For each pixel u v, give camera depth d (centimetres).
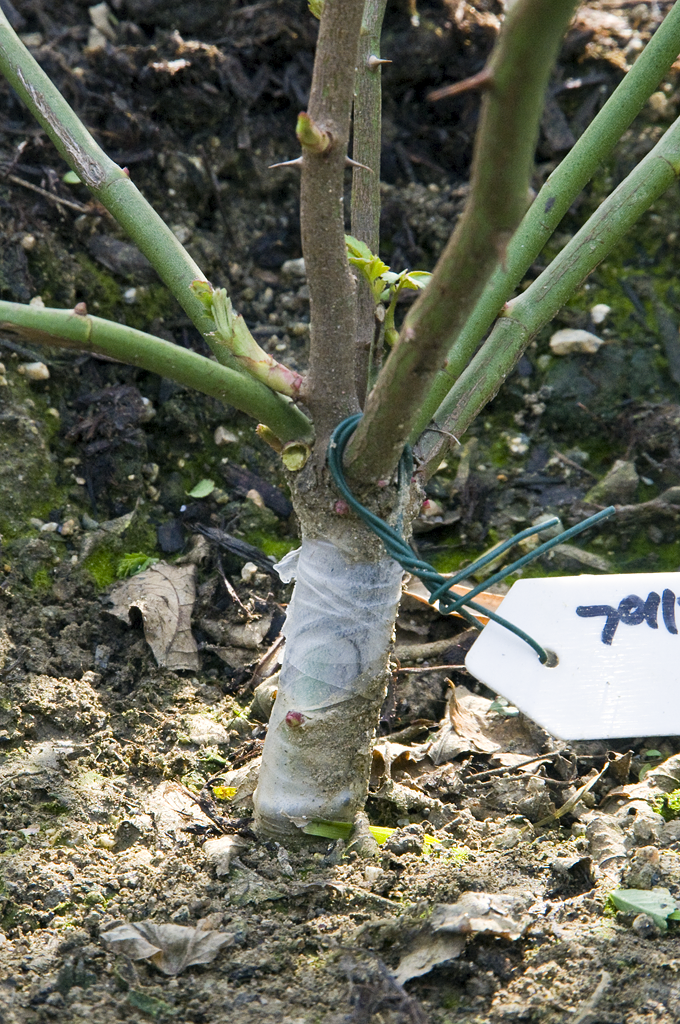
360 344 55
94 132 68
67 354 66
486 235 48
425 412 55
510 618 55
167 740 59
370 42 55
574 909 54
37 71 56
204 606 62
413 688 61
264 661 61
